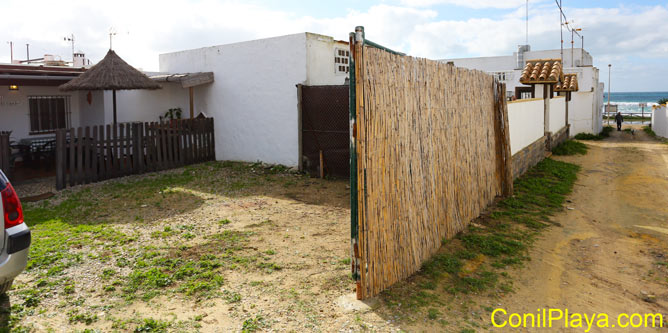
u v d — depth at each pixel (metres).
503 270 5.20
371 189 4.23
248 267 5.05
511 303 4.37
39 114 13.31
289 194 8.98
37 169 11.98
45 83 12.41
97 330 3.62
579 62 30.50
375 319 3.88
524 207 8.16
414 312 4.04
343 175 10.48
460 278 4.88
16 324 3.68
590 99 25.70
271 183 10.02
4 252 3.68
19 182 10.18
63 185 9.26
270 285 4.56
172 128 11.63
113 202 8.15
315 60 11.23
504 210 7.89
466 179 6.88
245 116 12.37
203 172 11.12
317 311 4.00
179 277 4.73
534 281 4.94
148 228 6.58
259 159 12.20
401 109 4.80
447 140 6.12
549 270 5.29
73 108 14.25
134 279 4.63
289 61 11.23
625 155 16.95
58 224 6.71
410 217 4.95
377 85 4.31
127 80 11.09
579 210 8.27
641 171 13.00
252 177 10.63
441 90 5.95
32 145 12.29
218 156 13.16
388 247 4.53
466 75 6.95
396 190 4.66
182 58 13.79
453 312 4.09
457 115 6.52
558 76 15.98
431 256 5.47
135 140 10.70
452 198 6.29
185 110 13.91
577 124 26.12
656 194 9.80
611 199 9.29
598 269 5.39
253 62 11.98
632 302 4.51
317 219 7.19
